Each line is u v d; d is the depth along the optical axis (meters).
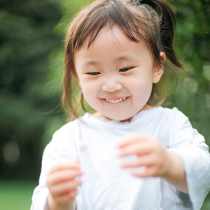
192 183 1.81
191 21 3.56
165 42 2.56
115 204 2.02
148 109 2.19
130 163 1.51
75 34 2.02
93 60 1.97
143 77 2.00
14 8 16.67
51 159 2.15
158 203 2.00
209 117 4.02
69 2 4.45
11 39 16.28
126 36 1.96
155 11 2.47
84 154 2.12
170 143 2.09
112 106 2.03
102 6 2.05
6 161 18.62
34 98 16.06
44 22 16.72
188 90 3.96
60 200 1.59
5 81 16.84
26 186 14.91
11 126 16.33
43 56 16.44
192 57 3.62
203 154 1.90
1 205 10.30
